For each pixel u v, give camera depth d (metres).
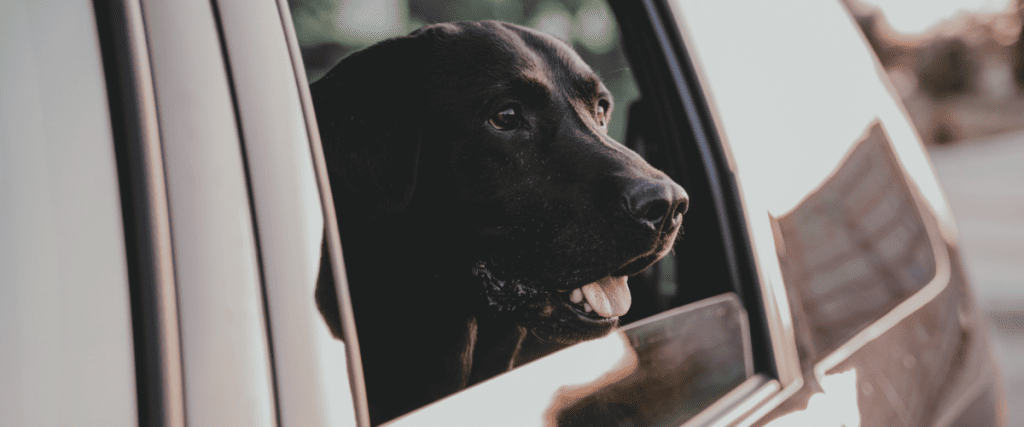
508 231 1.31
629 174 1.30
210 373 0.66
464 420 0.85
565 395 0.98
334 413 0.72
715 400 1.17
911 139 2.09
